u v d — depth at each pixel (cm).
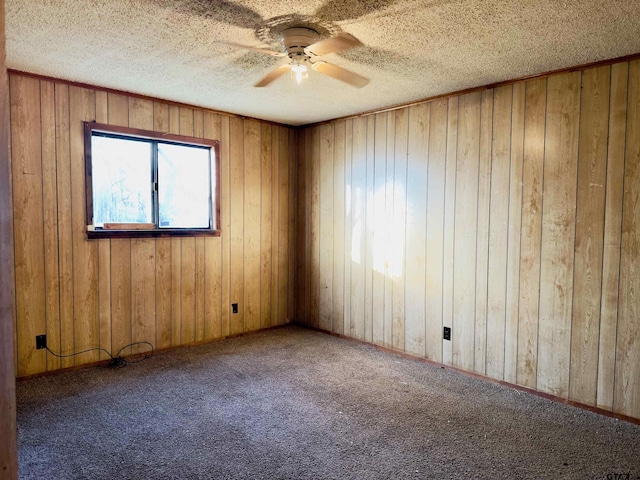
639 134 256
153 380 318
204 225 416
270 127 457
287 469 208
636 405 260
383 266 399
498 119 316
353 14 210
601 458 221
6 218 88
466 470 209
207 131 404
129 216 366
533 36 233
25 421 251
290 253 484
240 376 329
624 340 264
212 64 284
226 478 200
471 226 334
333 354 385
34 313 316
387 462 215
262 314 462
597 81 271
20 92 303
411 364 362
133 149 366
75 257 333
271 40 245
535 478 204
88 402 278
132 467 207
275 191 465
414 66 283
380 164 398
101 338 349
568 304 286
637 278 258
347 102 375
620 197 264
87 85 330
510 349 314
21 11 210
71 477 199
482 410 275
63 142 323
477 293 332
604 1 193
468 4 198
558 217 289
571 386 286
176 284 392
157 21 221
